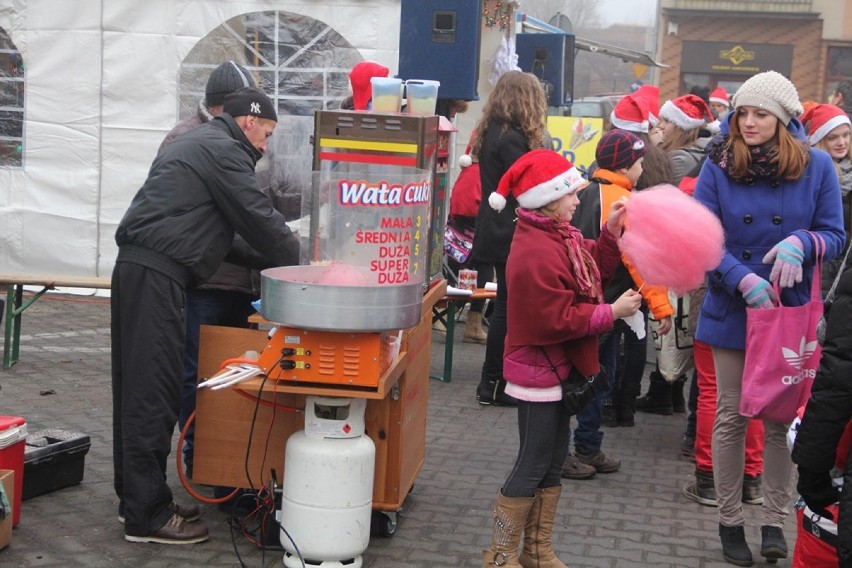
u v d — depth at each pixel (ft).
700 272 13.17
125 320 14.61
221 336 15.55
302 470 14.01
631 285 18.51
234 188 14.64
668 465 20.26
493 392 23.68
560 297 13.02
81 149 32.30
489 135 22.24
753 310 14.37
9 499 14.79
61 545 14.96
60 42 31.86
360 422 14.25
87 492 17.07
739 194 15.08
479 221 22.91
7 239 32.91
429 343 17.49
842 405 10.33
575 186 13.21
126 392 14.69
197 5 31.30
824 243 14.60
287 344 13.70
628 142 17.97
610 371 18.99
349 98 18.21
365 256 13.58
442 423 22.26
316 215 13.79
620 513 17.51
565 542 16.08
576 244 13.50
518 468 13.78
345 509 14.02
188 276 14.83
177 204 14.53
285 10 31.04
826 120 21.90
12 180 32.65
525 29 46.83
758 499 18.13
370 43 30.94
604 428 22.75
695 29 140.77
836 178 15.16
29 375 24.20
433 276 17.12
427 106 15.49
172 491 17.28
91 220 32.55
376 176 13.51
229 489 16.37
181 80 31.73
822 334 11.25
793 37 137.39
